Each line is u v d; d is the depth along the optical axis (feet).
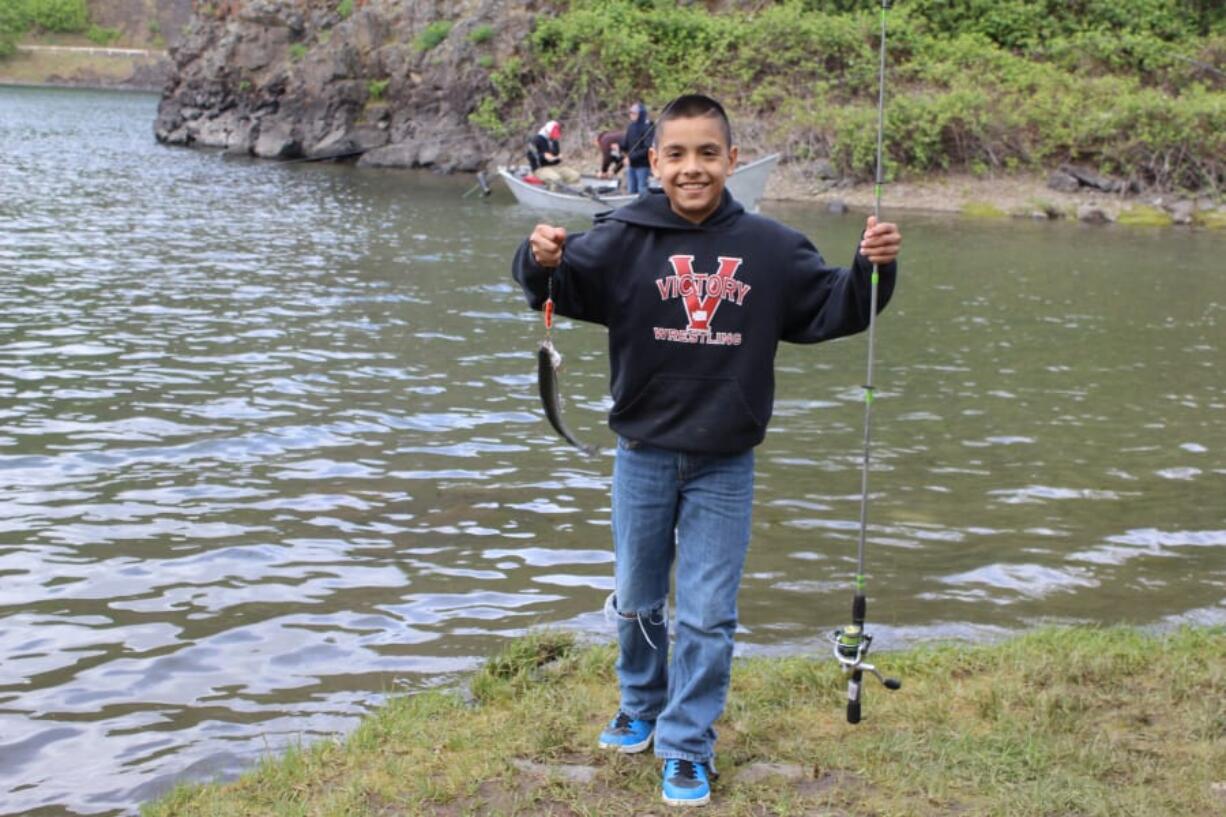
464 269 52.26
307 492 24.73
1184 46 91.30
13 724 15.78
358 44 107.96
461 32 103.86
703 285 12.24
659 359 12.37
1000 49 93.15
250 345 37.17
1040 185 80.64
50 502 23.80
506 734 13.85
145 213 68.23
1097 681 15.42
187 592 19.97
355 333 39.22
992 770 13.00
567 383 33.81
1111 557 21.93
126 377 33.12
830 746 13.55
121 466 26.03
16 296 43.52
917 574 21.01
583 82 97.25
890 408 31.91
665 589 13.24
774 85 91.81
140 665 17.44
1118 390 34.24
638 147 73.97
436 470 26.25
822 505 24.40
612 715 14.39
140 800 14.05
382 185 87.56
